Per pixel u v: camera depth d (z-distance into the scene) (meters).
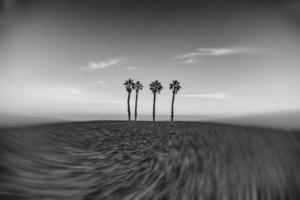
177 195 5.30
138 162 9.22
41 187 5.79
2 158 6.91
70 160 9.14
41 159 8.26
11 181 5.66
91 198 5.41
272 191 5.04
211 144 11.03
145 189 5.89
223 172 6.72
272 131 11.67
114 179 6.95
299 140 9.40
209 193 5.27
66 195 5.53
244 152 8.73
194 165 7.81
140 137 17.30
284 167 6.50
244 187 5.44
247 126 16.20
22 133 10.85
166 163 8.53
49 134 12.84
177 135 16.84
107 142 14.55
